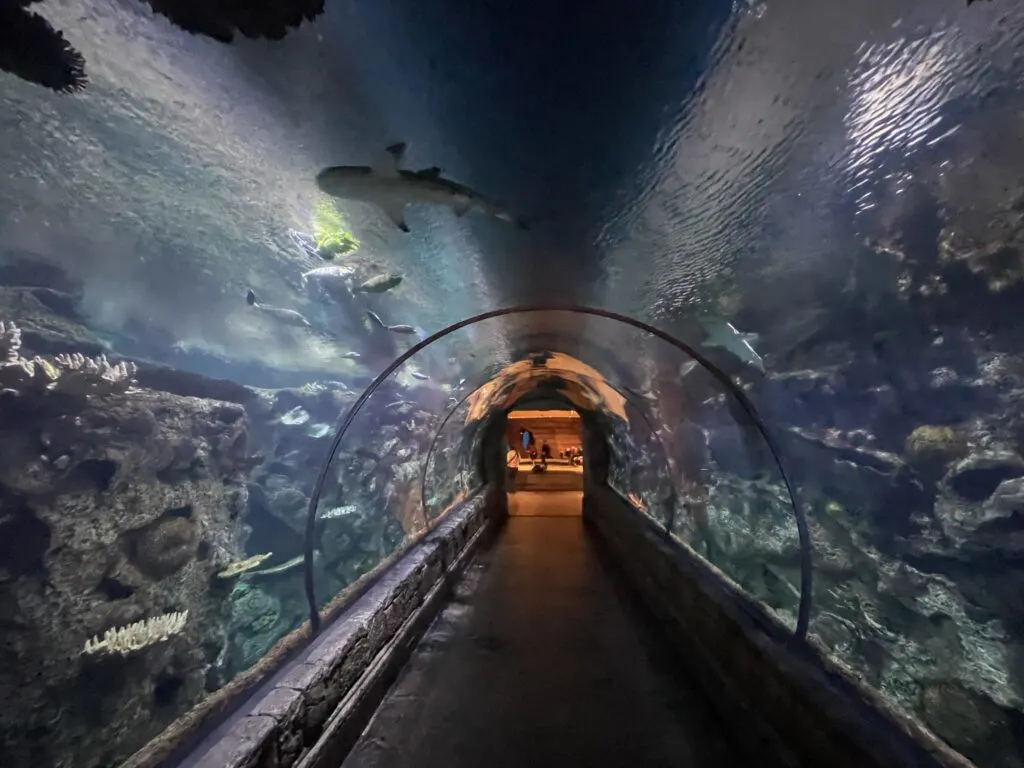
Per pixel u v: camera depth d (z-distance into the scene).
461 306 5.57
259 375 10.67
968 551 4.49
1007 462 4.25
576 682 4.45
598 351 7.52
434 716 3.92
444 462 11.53
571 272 4.50
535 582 7.62
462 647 5.23
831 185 3.21
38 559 4.07
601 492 12.05
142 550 5.04
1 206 5.40
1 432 3.92
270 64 2.41
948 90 2.39
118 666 4.62
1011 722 4.18
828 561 5.89
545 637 5.48
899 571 5.08
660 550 6.12
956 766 2.02
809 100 2.44
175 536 5.39
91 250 6.53
